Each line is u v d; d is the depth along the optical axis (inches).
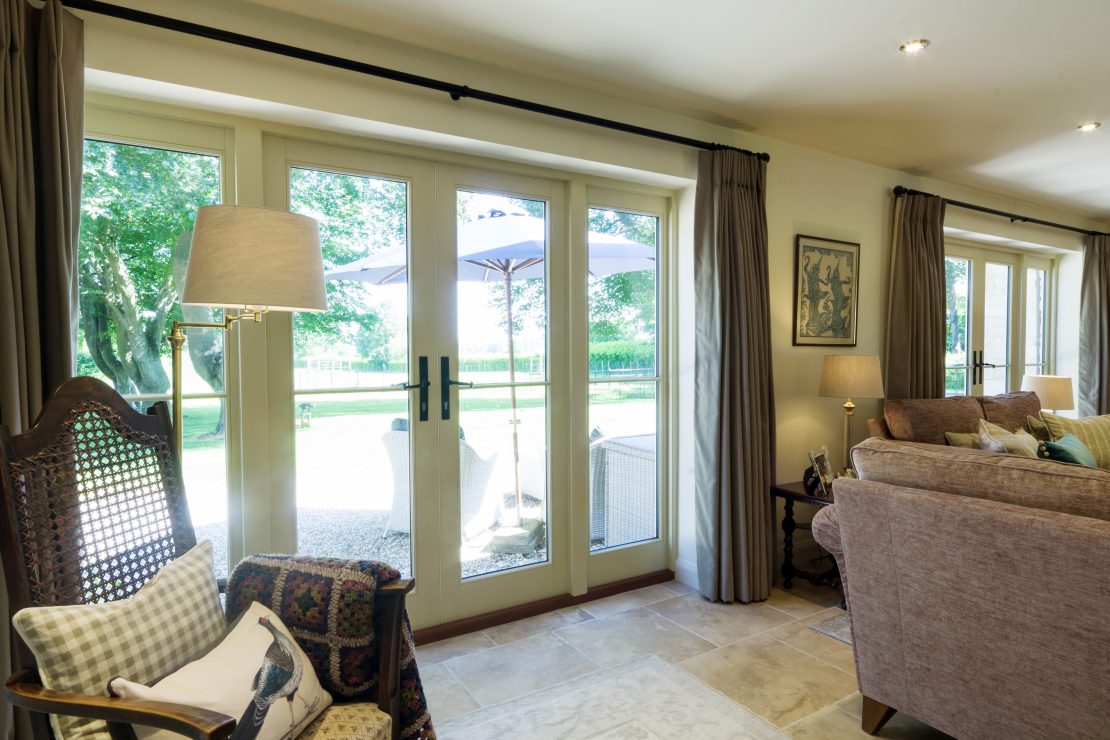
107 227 79.0
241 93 79.7
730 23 87.4
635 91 111.0
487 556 111.6
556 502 118.6
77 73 67.8
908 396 155.0
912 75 104.7
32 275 63.4
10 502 48.2
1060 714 58.1
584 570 120.9
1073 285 221.0
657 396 132.7
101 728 44.8
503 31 89.2
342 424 96.3
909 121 126.1
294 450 92.2
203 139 84.4
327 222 94.8
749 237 123.0
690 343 128.5
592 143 110.2
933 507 66.4
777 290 137.6
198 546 60.1
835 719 80.2
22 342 62.2
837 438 150.3
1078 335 219.1
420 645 102.5
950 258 192.9
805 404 143.6
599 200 122.1
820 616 114.0
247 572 61.7
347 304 96.4
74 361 67.5
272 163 89.8
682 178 122.1
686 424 130.2
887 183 158.6
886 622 73.0
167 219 82.6
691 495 129.5
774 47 94.8
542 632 107.5
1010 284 211.3
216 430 85.8
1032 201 194.2
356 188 97.3
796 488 127.7
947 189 173.0
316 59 80.8
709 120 125.0
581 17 85.6
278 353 90.3
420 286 102.3
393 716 55.7
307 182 93.3
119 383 79.7
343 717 53.4
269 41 79.9
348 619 56.4
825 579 124.6
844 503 75.5
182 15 76.5
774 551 127.6
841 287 148.9
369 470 98.8
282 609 58.1
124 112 79.7
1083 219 215.6
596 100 111.3
